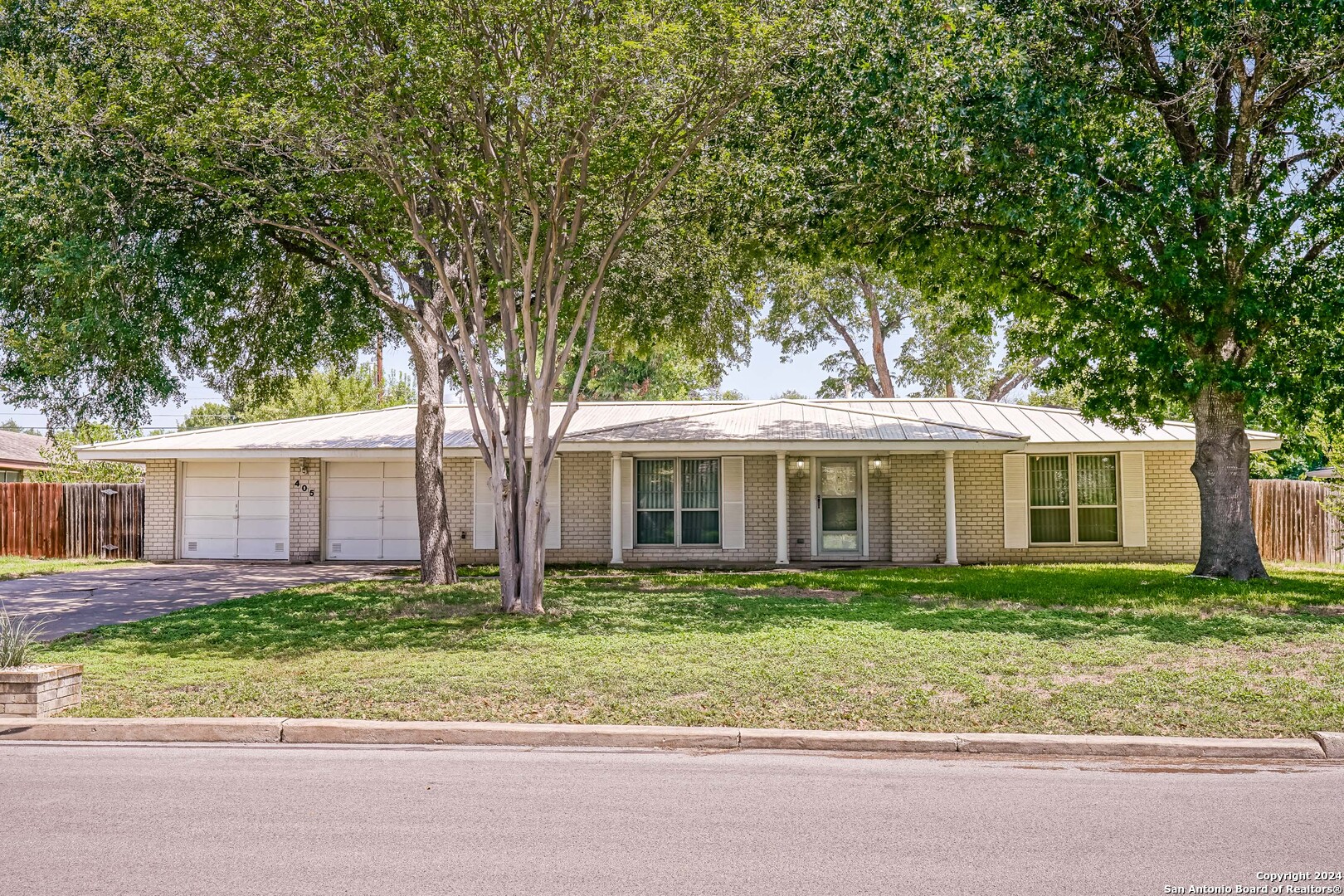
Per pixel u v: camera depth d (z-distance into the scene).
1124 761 6.34
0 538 22.39
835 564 19.42
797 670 8.09
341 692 7.59
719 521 20.09
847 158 13.30
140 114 11.36
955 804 5.34
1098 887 4.12
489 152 11.35
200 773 5.95
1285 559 20.36
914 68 12.37
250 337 16.55
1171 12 12.73
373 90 10.55
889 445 18.09
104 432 29.45
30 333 13.09
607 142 10.83
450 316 16.67
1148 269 13.29
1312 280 12.70
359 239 12.64
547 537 20.17
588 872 4.26
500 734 6.76
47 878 4.16
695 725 6.89
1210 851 4.57
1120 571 16.31
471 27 10.40
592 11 10.46
